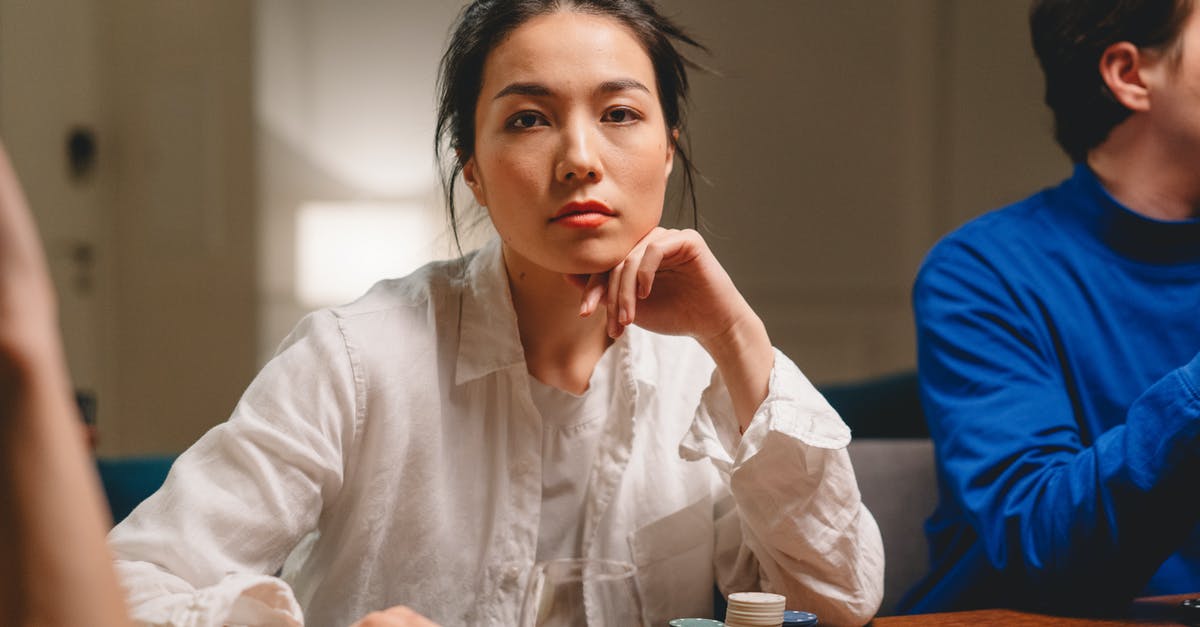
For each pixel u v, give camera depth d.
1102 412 1.32
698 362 1.21
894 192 3.91
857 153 3.89
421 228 3.71
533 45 0.97
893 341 3.89
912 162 3.89
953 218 3.88
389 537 1.06
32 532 0.30
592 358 1.13
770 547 1.05
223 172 3.66
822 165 3.88
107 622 0.31
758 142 3.83
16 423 0.30
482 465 1.09
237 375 3.66
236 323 3.66
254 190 3.66
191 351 3.65
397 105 3.71
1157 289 1.36
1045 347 1.33
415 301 1.10
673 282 1.04
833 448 1.01
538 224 0.97
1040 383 1.28
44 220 3.48
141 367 3.65
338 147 3.71
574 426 1.11
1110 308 1.35
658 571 1.12
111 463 1.38
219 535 0.93
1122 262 1.37
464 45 1.04
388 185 3.72
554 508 1.11
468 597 1.07
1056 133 1.47
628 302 0.98
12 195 0.29
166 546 0.91
